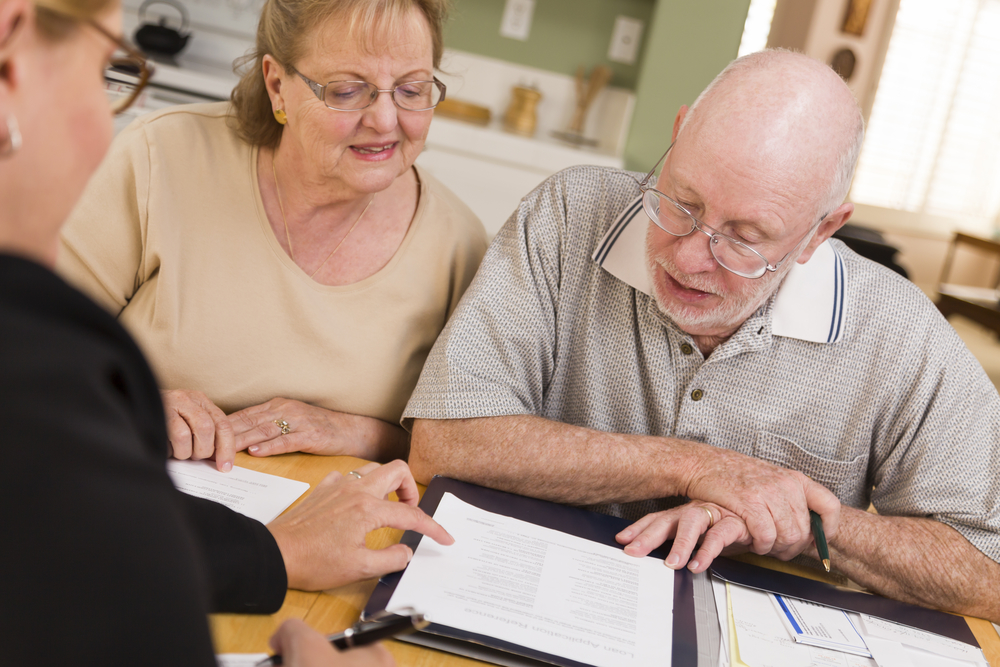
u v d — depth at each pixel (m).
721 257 1.02
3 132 0.38
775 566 1.08
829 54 5.80
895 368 1.17
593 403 1.23
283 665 0.59
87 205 1.19
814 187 0.99
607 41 3.73
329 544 0.82
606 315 1.23
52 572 0.31
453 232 1.34
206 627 0.36
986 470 1.12
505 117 3.76
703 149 0.99
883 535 1.06
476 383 1.14
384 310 1.28
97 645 0.31
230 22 3.49
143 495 0.34
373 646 0.65
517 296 1.22
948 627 0.99
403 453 1.32
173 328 1.22
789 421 1.19
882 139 6.11
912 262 6.47
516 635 0.79
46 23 0.39
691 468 1.07
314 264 1.26
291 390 1.26
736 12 3.30
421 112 1.13
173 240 1.21
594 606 0.86
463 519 0.97
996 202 6.53
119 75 0.61
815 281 1.17
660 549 1.00
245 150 1.24
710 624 0.88
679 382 1.20
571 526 1.01
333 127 1.09
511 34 3.73
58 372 0.33
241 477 1.00
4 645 0.30
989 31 6.02
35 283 0.34
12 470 0.30
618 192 1.26
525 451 1.09
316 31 1.05
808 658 0.86
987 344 5.67
